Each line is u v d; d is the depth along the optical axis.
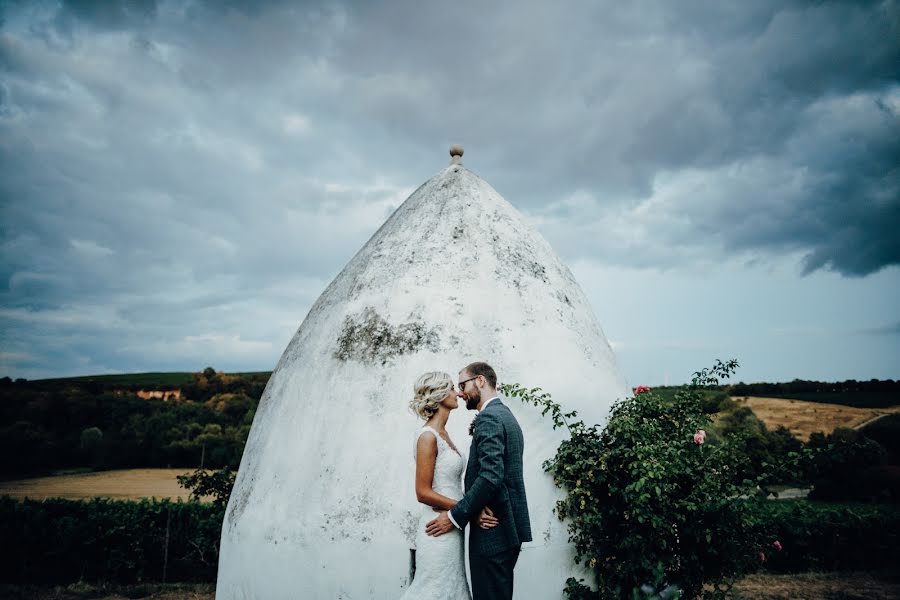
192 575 9.53
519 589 3.39
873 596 7.83
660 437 3.83
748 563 3.85
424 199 5.05
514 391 3.73
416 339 3.93
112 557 9.17
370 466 3.55
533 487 3.57
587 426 3.92
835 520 9.80
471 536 2.92
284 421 4.20
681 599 3.64
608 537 3.56
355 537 3.40
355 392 3.87
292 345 5.00
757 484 3.84
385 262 4.55
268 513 3.77
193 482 8.29
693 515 3.69
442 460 3.00
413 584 2.89
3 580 9.08
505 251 4.57
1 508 9.41
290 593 3.50
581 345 4.36
